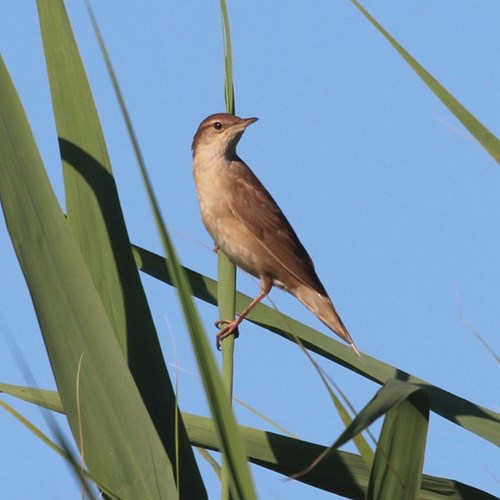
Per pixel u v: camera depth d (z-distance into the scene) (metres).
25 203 5.91
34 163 5.94
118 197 6.99
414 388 4.78
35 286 5.86
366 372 7.79
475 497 6.65
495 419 6.98
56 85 7.13
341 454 6.78
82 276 5.90
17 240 5.87
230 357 7.59
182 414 7.03
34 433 5.18
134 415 5.80
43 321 5.86
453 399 7.14
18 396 6.80
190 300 4.35
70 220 6.96
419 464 5.34
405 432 5.34
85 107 7.09
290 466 6.78
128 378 5.82
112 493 5.43
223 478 6.08
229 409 4.37
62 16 7.14
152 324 6.81
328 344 7.95
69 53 7.14
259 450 6.78
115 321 6.82
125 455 5.77
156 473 5.73
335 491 6.79
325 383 4.99
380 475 5.39
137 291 6.86
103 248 6.93
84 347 5.85
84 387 5.82
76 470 4.91
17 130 5.93
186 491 6.46
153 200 4.32
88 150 7.07
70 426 5.79
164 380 6.75
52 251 5.89
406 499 5.35
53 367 5.85
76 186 7.00
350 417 4.98
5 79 6.00
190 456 6.51
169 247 4.34
